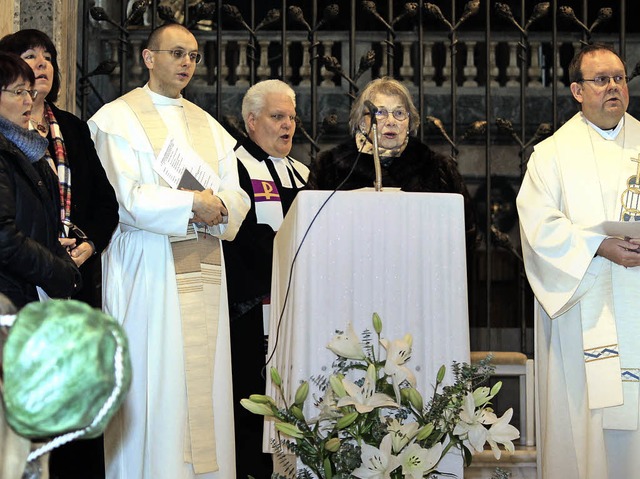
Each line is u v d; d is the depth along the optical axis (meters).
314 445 3.29
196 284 4.62
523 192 4.83
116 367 1.30
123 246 4.64
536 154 4.88
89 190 4.46
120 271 4.61
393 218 3.62
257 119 5.79
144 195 4.52
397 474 3.28
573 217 4.71
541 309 4.77
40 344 1.28
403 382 3.45
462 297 3.63
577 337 4.60
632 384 4.52
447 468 3.56
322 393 3.51
